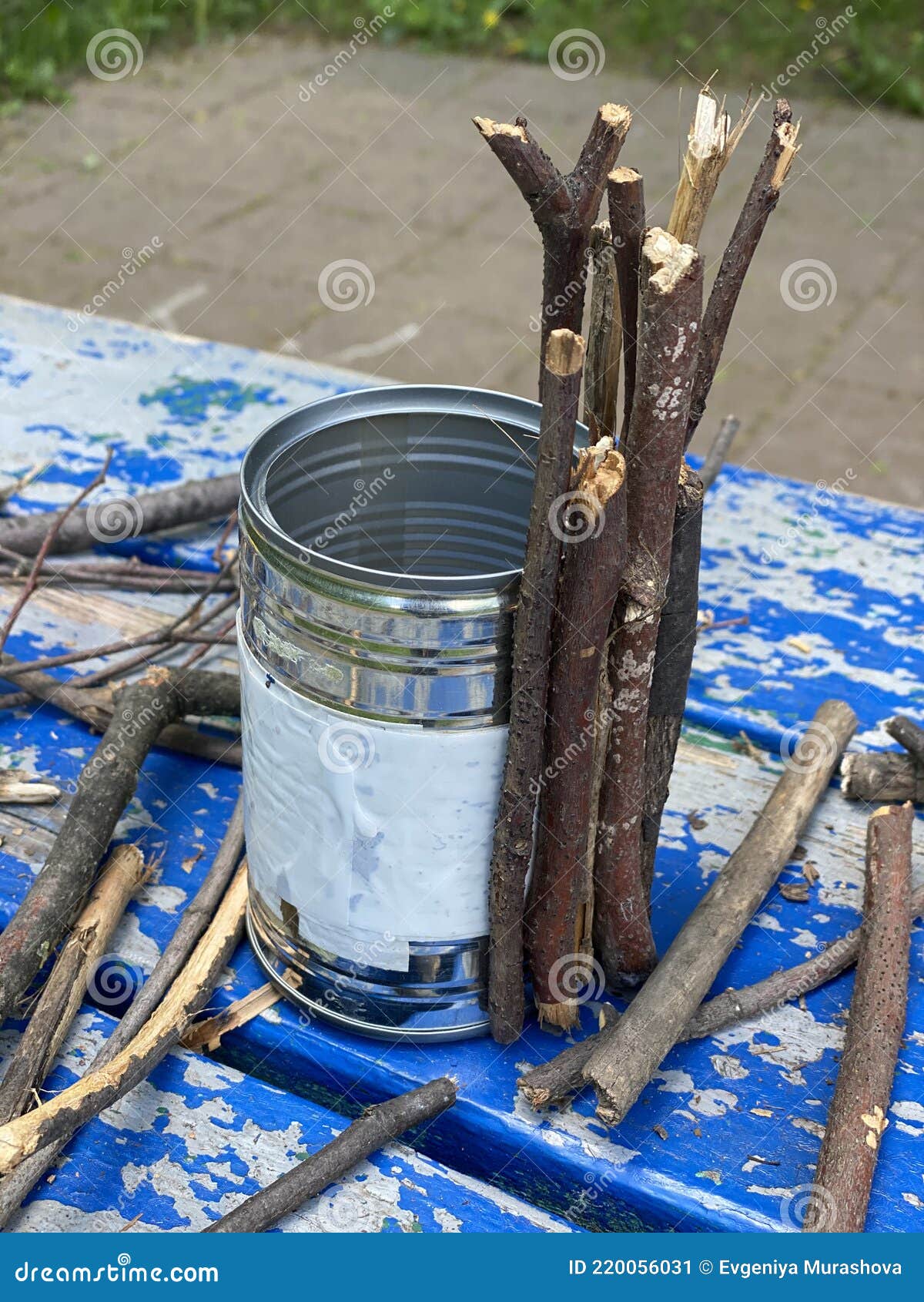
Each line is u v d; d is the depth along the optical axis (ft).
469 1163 4.14
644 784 4.13
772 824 4.83
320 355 13.98
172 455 7.45
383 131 19.99
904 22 23.11
